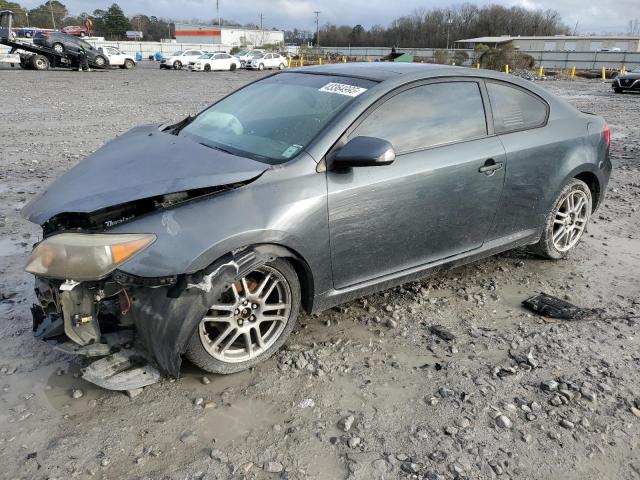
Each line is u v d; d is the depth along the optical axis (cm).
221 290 275
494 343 349
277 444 258
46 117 1271
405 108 351
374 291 355
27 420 268
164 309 266
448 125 369
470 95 385
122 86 2278
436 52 5569
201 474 240
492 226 402
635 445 265
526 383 308
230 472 241
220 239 273
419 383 306
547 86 2841
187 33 9212
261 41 9444
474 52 5391
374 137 323
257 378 305
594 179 474
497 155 385
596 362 330
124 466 243
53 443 254
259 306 305
